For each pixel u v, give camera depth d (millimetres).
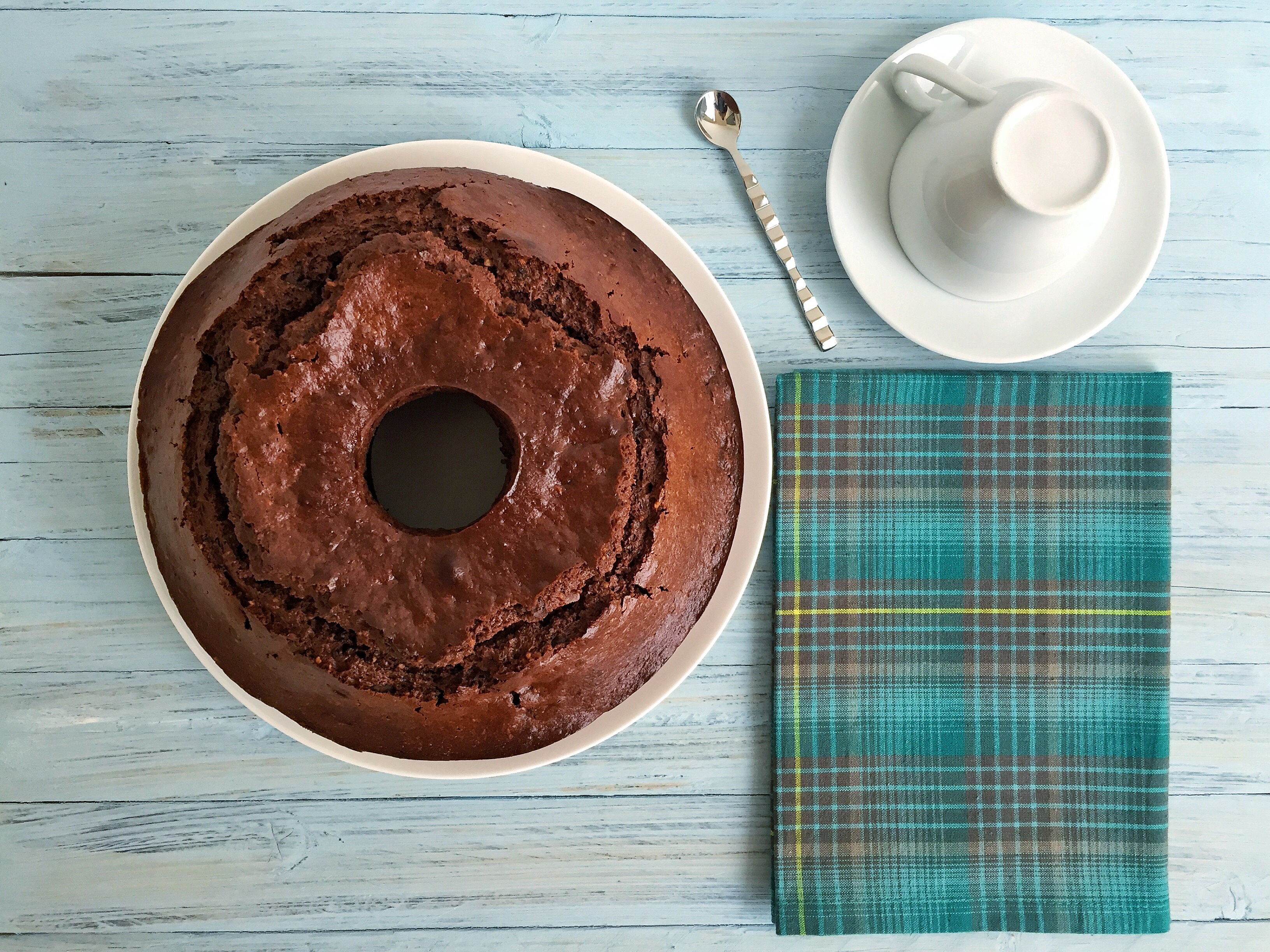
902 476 617
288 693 542
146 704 617
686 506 550
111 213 611
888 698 620
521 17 618
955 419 616
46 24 610
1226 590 634
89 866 617
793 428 614
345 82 615
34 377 608
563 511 526
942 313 605
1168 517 617
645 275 564
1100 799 623
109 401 609
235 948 621
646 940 628
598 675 550
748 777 626
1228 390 631
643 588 539
